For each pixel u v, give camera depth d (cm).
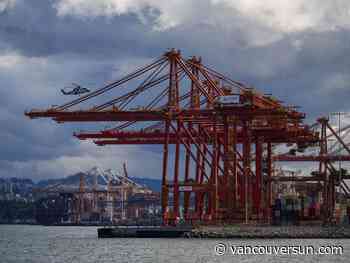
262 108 15588
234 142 16262
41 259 11119
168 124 16100
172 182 16225
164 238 15062
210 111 15875
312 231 14750
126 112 16138
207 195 18100
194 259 10388
